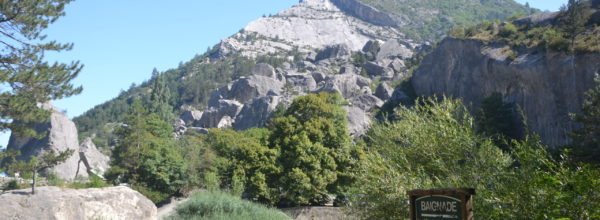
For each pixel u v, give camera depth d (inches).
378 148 529.0
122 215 542.9
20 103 901.2
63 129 3905.0
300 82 6476.4
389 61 6633.9
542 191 309.7
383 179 448.1
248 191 1695.4
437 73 3759.8
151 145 2214.6
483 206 369.7
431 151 460.4
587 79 2116.1
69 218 485.4
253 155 1712.6
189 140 2518.5
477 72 3080.7
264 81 6220.5
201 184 1932.8
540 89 2389.3
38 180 2401.6
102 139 6678.2
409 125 508.7
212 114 5880.9
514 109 2544.3
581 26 2506.2
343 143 1680.6
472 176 414.0
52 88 933.8
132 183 2026.3
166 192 1935.3
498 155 433.4
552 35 2524.6
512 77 2647.6
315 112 1972.2
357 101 4431.6
